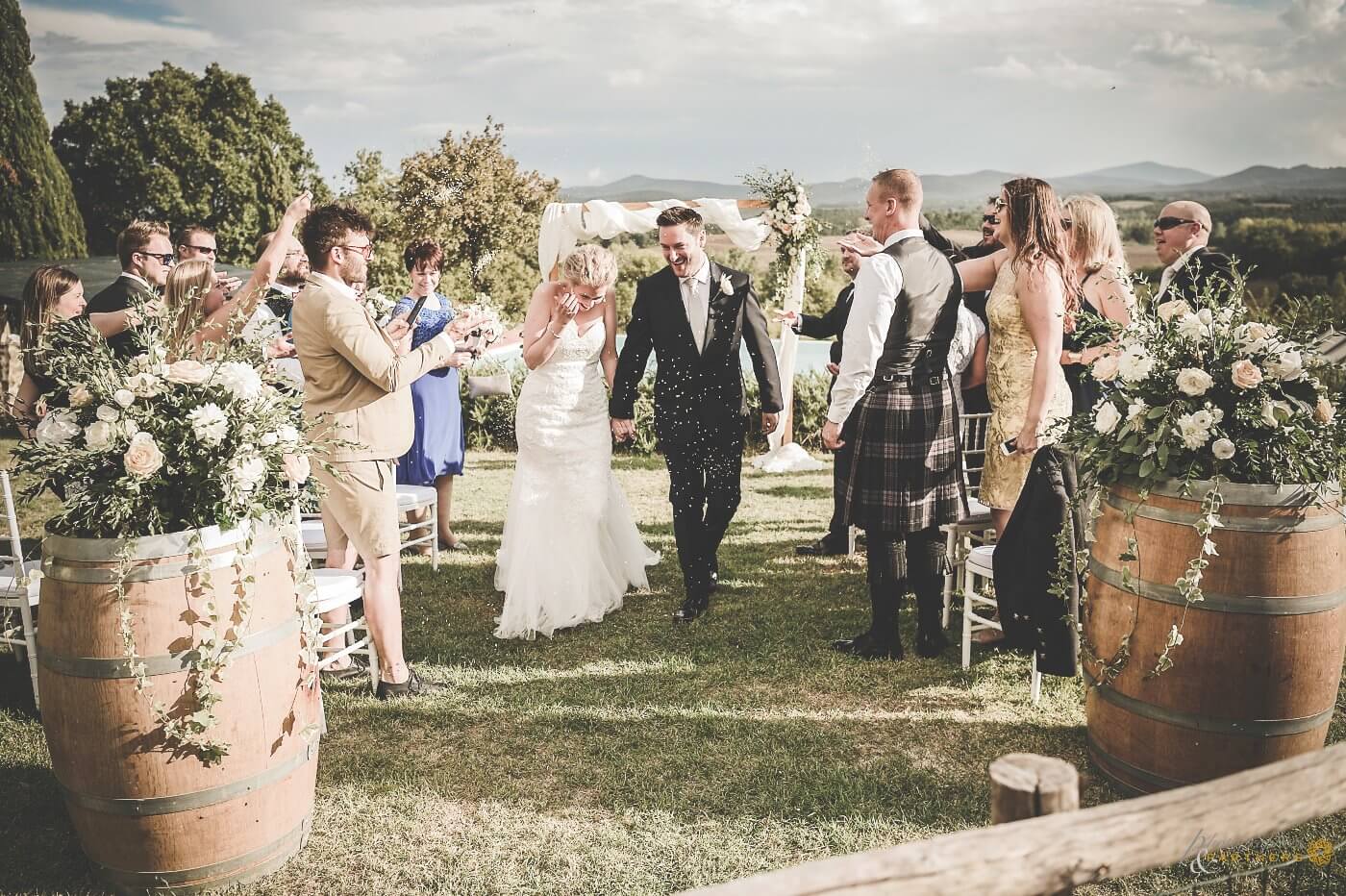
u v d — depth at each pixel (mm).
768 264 8148
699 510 4551
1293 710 2652
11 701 3713
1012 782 1385
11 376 11609
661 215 4316
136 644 2275
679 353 4406
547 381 4434
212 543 2332
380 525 3512
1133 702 2814
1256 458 2637
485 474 8461
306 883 2531
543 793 2979
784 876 1172
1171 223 4352
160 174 32500
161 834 2391
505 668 3994
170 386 2469
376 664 3736
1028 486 3232
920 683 3773
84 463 2395
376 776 3098
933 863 1220
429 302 5273
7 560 3744
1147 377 2854
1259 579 2584
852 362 3652
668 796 2941
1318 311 2906
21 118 19953
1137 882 2459
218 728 2369
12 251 20000
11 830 2797
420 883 2527
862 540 5898
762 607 4738
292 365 4988
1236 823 1421
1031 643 3275
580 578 4473
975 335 4441
